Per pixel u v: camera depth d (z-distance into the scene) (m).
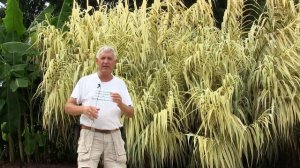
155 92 5.20
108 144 3.87
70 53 5.75
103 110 3.82
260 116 4.99
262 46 5.61
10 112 5.81
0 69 5.70
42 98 5.96
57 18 6.78
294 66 5.21
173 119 5.05
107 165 3.89
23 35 6.39
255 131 4.83
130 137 4.81
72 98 3.88
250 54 5.57
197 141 4.82
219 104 4.71
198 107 4.84
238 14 6.01
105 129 3.84
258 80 5.22
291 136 5.21
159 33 5.67
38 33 6.04
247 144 4.93
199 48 5.34
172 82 5.22
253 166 5.46
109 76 3.90
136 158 4.87
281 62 5.27
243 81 5.46
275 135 4.84
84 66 5.28
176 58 5.53
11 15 6.02
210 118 4.77
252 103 5.31
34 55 5.90
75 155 6.12
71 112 3.83
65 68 5.48
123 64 5.41
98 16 5.85
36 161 6.16
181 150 4.93
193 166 4.90
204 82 5.21
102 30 5.57
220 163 4.62
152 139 4.71
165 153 4.77
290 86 5.17
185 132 5.04
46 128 5.74
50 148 6.25
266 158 5.52
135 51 5.46
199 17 6.05
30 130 6.19
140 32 5.50
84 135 3.86
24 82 5.62
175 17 5.99
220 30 5.89
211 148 4.64
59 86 5.32
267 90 5.06
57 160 6.30
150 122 5.00
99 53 3.86
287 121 4.90
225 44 5.39
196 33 5.92
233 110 5.12
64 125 5.58
